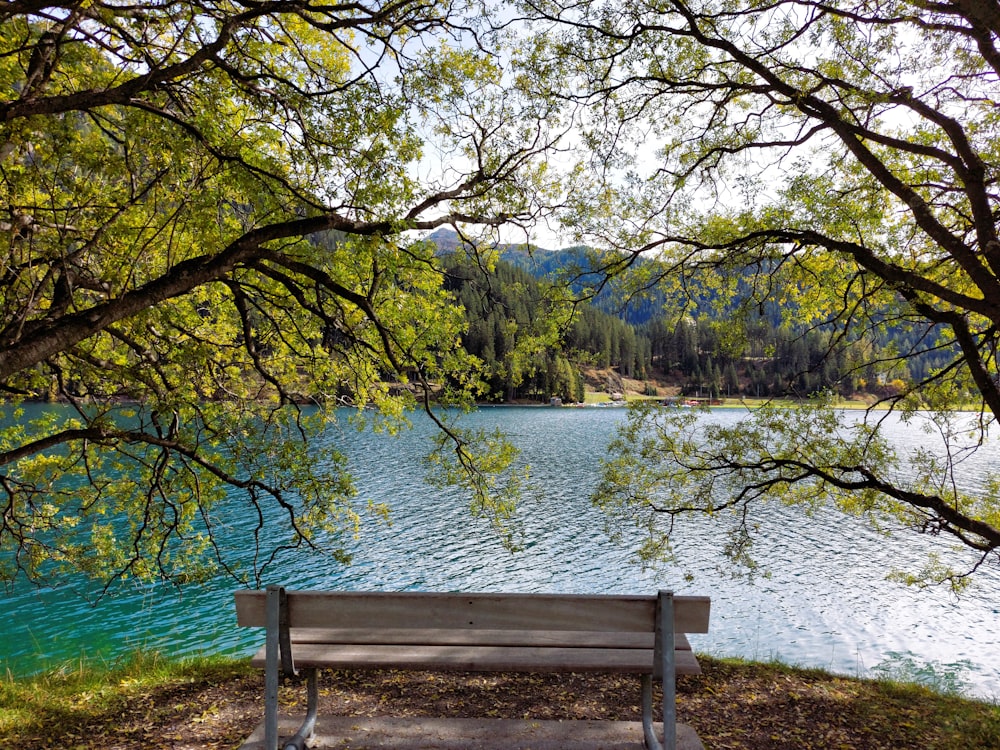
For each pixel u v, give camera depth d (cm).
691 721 509
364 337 795
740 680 630
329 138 515
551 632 325
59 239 512
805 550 2217
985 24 290
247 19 448
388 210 505
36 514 822
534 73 696
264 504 2586
